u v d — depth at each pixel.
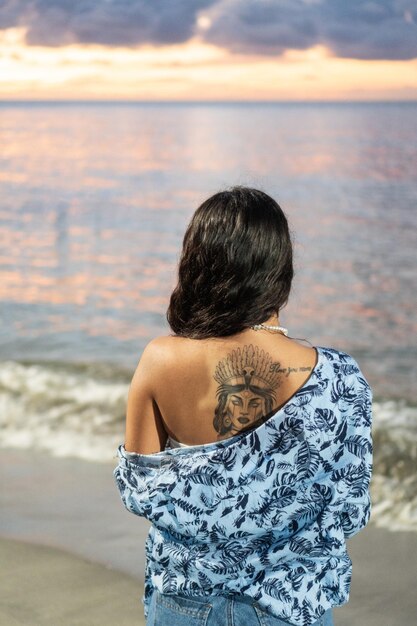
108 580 3.59
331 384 1.48
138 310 12.67
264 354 1.49
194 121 169.62
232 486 1.46
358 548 4.08
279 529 1.49
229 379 1.48
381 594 3.54
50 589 3.49
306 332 11.15
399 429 5.83
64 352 10.04
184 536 1.52
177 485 1.48
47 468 5.40
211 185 37.44
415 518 4.45
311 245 18.89
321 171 42.03
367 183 35.28
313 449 1.46
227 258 1.49
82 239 21.22
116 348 10.24
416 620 3.28
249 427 1.48
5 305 13.02
